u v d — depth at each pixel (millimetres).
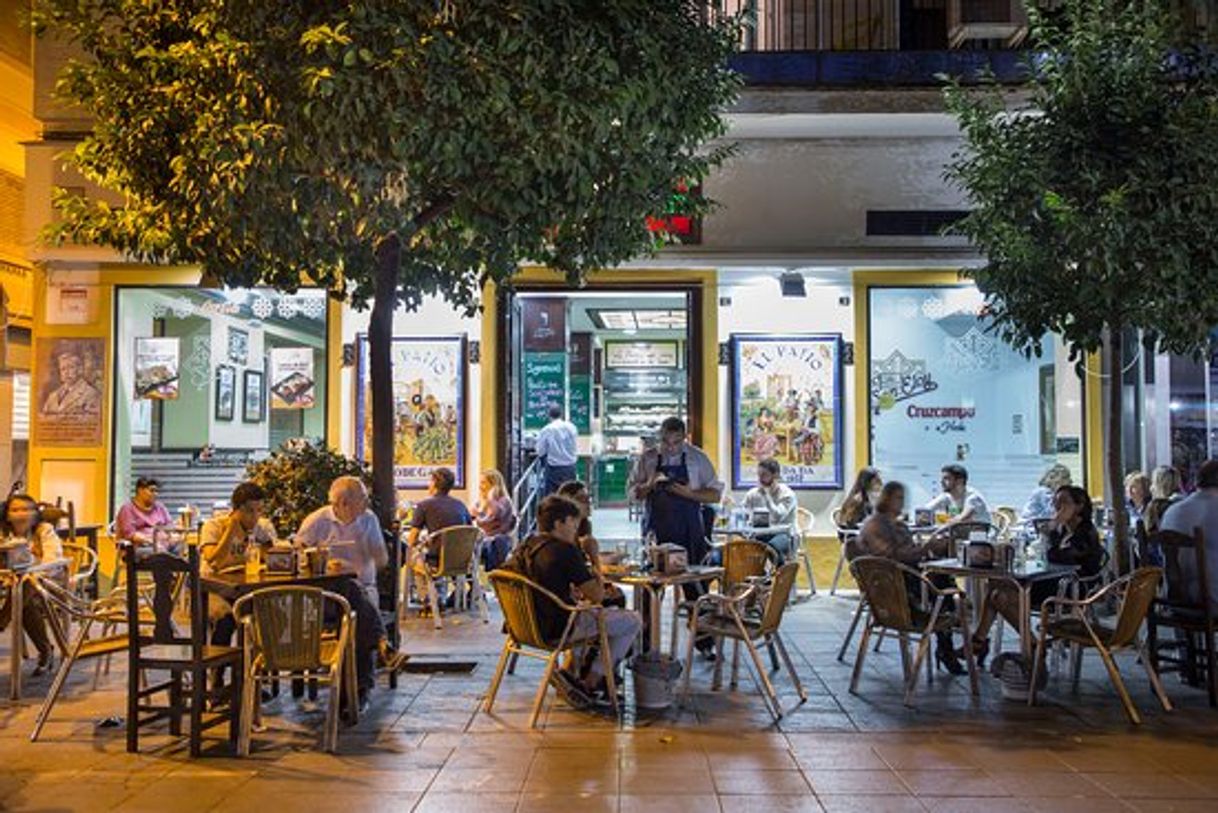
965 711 6418
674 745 5691
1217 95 7691
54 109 10828
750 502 10547
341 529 6715
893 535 7262
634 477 8102
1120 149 7461
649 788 4984
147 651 7359
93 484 10883
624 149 6574
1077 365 8508
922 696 6789
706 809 4703
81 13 6789
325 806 4746
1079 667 7121
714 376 11266
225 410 11297
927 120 10422
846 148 10938
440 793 4918
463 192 6430
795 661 7852
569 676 6469
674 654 7535
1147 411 11008
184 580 6344
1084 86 7520
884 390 11344
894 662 7812
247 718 5547
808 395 11414
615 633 6422
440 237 7531
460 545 9359
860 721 6184
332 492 6723
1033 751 5590
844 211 10945
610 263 7930
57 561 7270
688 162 7383
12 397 15289
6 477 15273
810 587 11008
